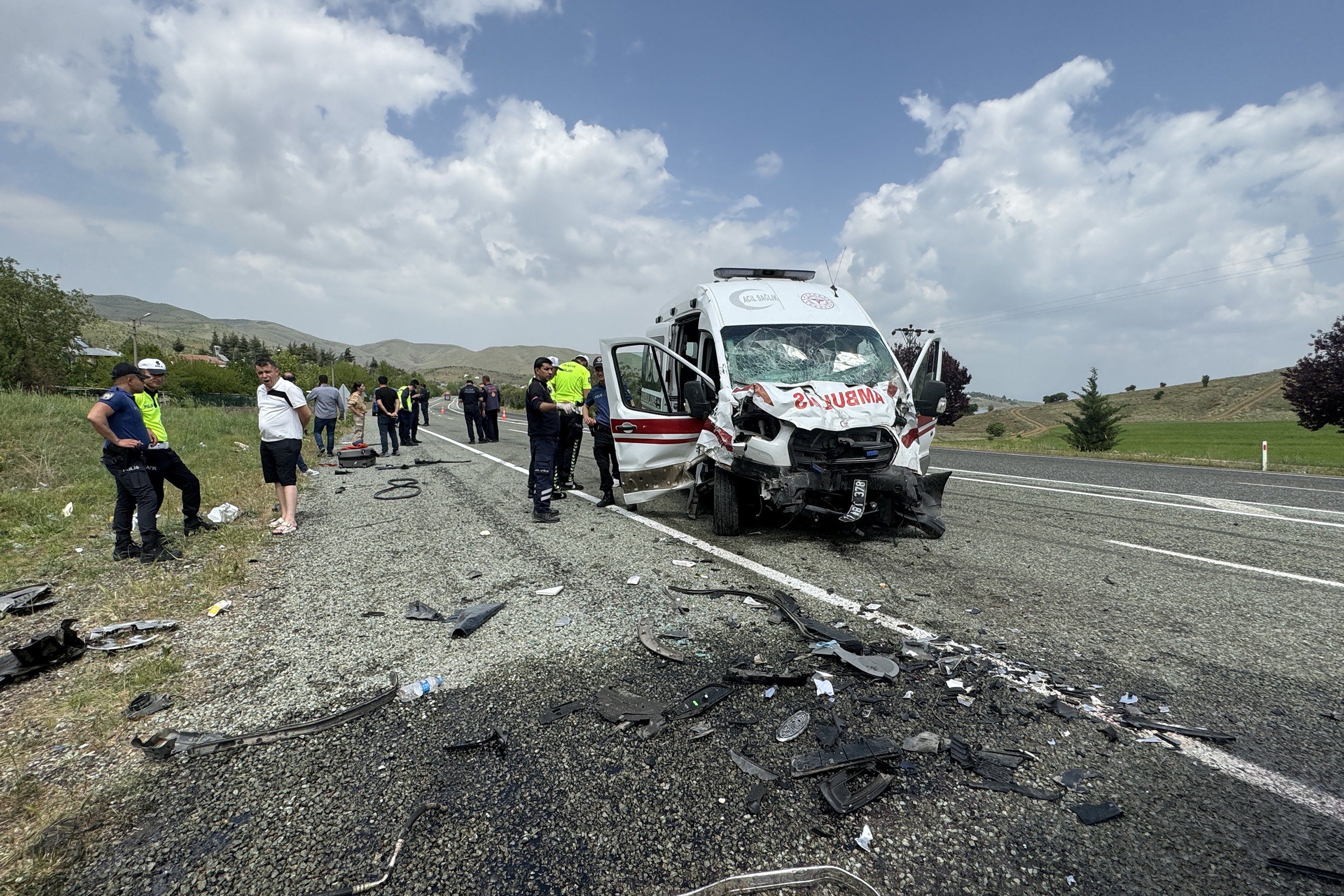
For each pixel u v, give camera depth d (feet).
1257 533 19.62
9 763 7.78
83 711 9.01
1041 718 8.68
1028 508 23.93
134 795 7.20
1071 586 14.26
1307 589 14.07
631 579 14.84
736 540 18.53
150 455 17.65
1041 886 5.82
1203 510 23.73
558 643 11.28
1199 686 9.55
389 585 14.64
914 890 5.80
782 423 16.93
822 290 21.94
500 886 5.83
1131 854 6.17
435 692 9.54
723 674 10.02
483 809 6.88
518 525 20.90
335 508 23.82
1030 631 11.69
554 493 26.17
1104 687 9.53
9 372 109.19
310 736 8.37
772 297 21.02
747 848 6.29
